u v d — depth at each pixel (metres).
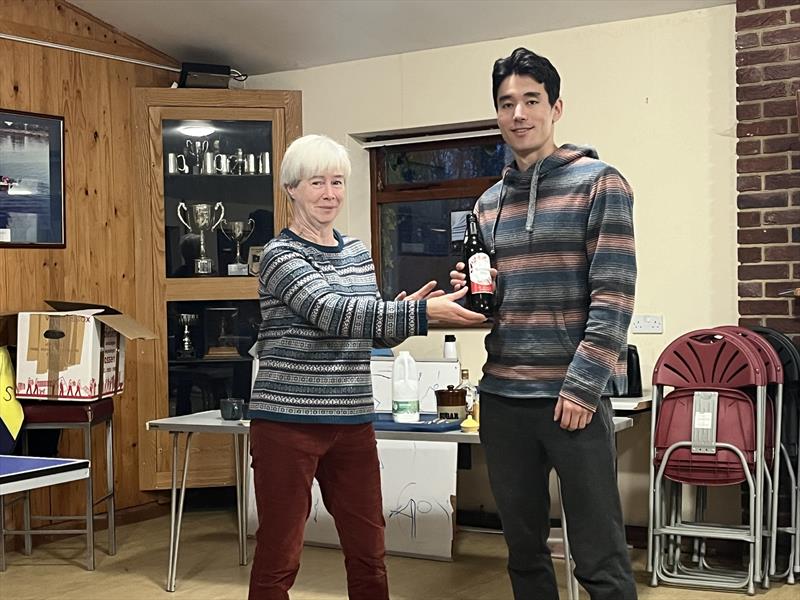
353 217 5.83
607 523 2.57
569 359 2.56
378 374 5.10
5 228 5.07
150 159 5.65
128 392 5.67
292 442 2.75
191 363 5.79
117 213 5.64
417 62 5.52
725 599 4.05
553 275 2.57
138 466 5.69
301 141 2.85
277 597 2.80
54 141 5.29
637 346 4.93
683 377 4.33
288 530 2.78
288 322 2.78
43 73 5.25
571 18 4.98
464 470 5.47
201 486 5.65
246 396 5.84
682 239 4.81
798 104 4.32
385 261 5.85
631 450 4.96
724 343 4.26
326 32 5.46
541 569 2.74
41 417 4.69
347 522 2.88
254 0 5.20
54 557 4.91
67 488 5.36
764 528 4.32
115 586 4.39
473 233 2.82
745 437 4.17
